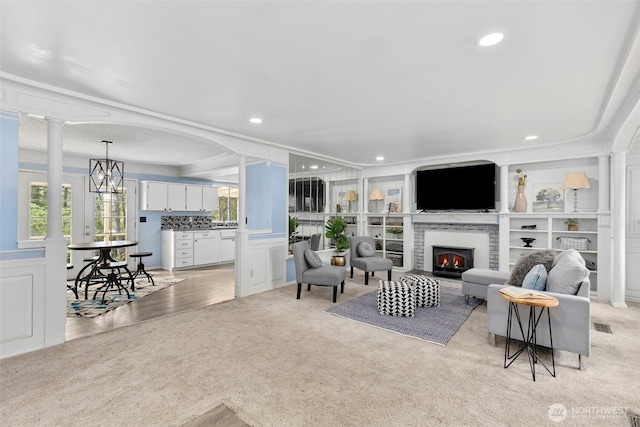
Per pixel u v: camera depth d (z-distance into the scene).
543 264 3.21
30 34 1.86
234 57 2.15
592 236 4.69
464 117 3.45
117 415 1.84
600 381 2.25
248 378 2.26
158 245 7.02
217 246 7.48
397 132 4.08
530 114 3.34
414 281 4.09
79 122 2.88
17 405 1.92
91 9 1.62
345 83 2.57
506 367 2.44
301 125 3.78
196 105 3.09
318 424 1.78
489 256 5.61
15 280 2.59
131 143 4.89
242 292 4.48
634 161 4.32
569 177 4.48
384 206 6.98
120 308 3.98
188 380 2.22
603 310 3.90
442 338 2.99
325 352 2.68
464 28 1.81
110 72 2.37
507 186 5.23
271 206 4.94
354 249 5.83
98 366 2.41
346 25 1.78
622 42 1.94
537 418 1.84
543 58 2.15
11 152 2.54
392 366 2.45
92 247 4.34
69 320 3.51
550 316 2.46
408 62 2.22
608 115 3.28
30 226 5.29
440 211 6.09
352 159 6.14
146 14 1.67
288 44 1.99
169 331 3.14
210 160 6.34
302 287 5.03
